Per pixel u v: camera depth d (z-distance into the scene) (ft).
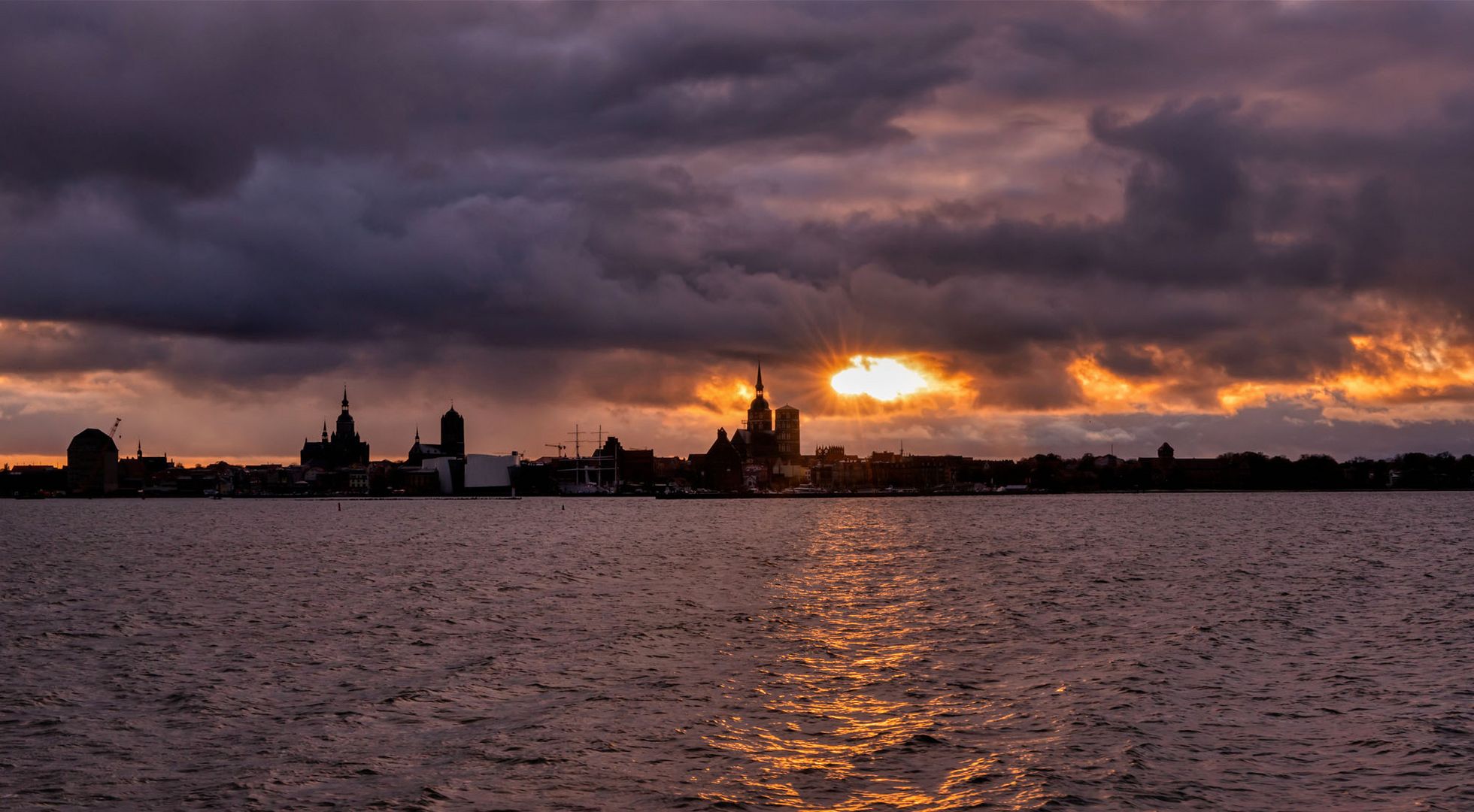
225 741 169.89
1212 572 437.17
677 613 306.14
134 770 156.46
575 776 151.53
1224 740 165.68
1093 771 150.71
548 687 204.03
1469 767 151.43
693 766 154.92
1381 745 161.99
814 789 145.28
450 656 237.45
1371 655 233.96
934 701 190.70
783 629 272.10
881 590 369.09
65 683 213.46
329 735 173.06
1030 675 212.23
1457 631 266.16
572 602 335.47
